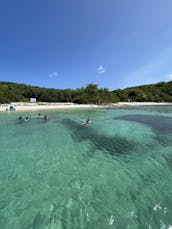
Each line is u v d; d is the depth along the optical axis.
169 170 7.63
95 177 7.10
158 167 7.95
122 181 6.72
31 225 4.60
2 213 5.07
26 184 6.64
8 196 5.89
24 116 27.84
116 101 76.62
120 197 5.70
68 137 13.93
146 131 15.62
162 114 29.86
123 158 9.17
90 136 14.15
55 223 4.65
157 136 13.75
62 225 4.57
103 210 5.10
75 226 4.53
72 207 5.27
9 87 71.06
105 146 11.36
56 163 8.60
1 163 8.65
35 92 72.00
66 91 76.44
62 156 9.58
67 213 5.02
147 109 42.88
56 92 73.56
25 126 19.08
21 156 9.60
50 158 9.28
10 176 7.28
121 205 5.29
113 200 5.55
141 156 9.42
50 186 6.47
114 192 5.99
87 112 35.12
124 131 15.71
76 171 7.68
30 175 7.35
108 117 26.33
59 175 7.32
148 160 8.83
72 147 11.23
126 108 47.47
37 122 21.86
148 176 7.10
